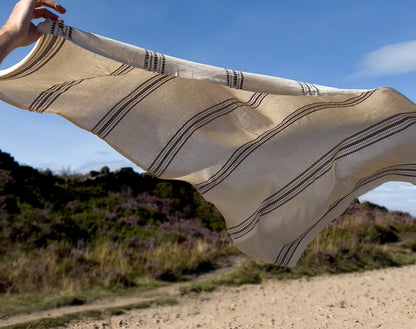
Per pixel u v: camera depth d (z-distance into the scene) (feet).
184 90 7.11
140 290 29.84
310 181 7.51
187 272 36.35
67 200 49.67
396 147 7.13
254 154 7.50
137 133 7.07
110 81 6.81
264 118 7.44
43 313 22.66
